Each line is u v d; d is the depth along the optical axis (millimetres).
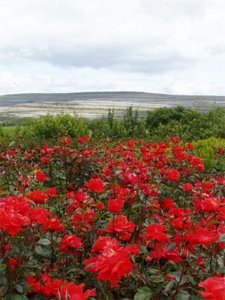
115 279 2082
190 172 6879
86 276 3201
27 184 4898
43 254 3238
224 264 3162
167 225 3643
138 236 3840
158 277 2732
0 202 3100
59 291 2357
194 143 13297
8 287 2812
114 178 5000
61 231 3436
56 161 7914
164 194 5762
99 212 4184
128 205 4285
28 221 2959
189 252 2988
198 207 3527
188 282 2936
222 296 1784
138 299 2643
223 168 10180
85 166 7930
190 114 19812
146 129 19062
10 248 2934
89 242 3742
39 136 16172
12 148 9758
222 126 18062
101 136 17453
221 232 3254
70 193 4793
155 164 6133
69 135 16391
